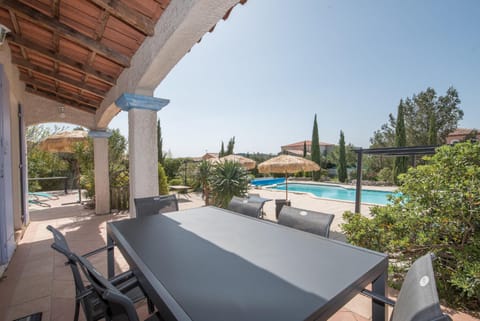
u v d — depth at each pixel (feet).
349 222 10.72
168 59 8.82
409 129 55.57
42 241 14.06
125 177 24.26
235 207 10.29
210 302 3.44
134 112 11.45
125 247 5.72
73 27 9.53
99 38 10.08
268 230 7.12
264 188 43.39
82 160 25.25
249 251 5.46
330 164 69.51
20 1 8.33
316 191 45.24
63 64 13.14
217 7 6.21
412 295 3.07
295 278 4.17
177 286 3.91
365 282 4.35
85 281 9.30
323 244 5.91
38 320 7.07
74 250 12.68
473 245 7.91
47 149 24.09
